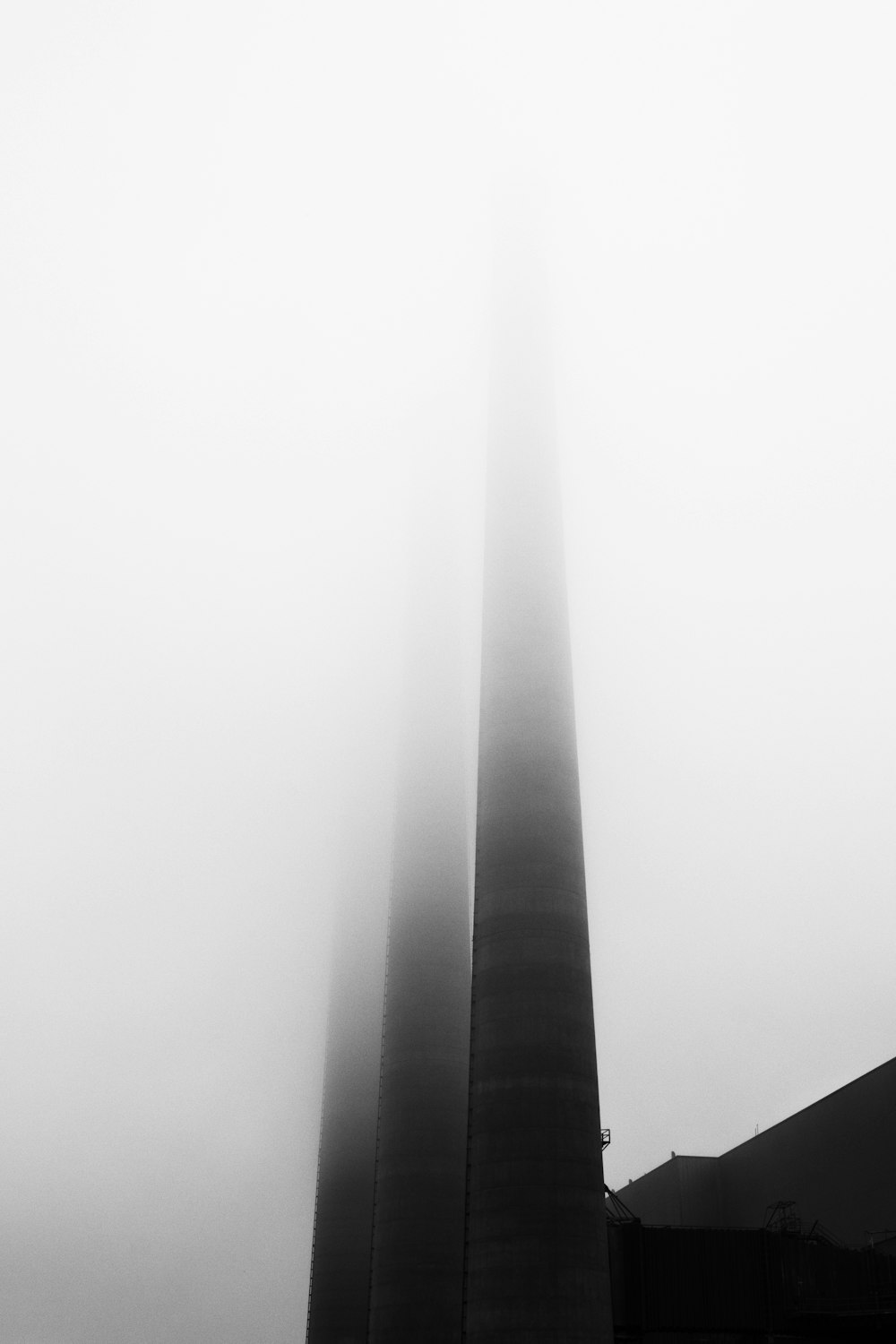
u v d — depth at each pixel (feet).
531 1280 88.02
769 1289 122.42
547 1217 90.12
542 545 123.44
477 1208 93.35
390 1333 120.78
